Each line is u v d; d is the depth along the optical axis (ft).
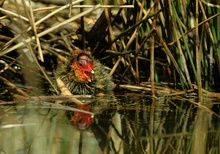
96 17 37.04
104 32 33.96
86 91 30.40
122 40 32.96
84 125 25.00
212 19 31.27
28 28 30.63
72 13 37.52
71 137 23.35
